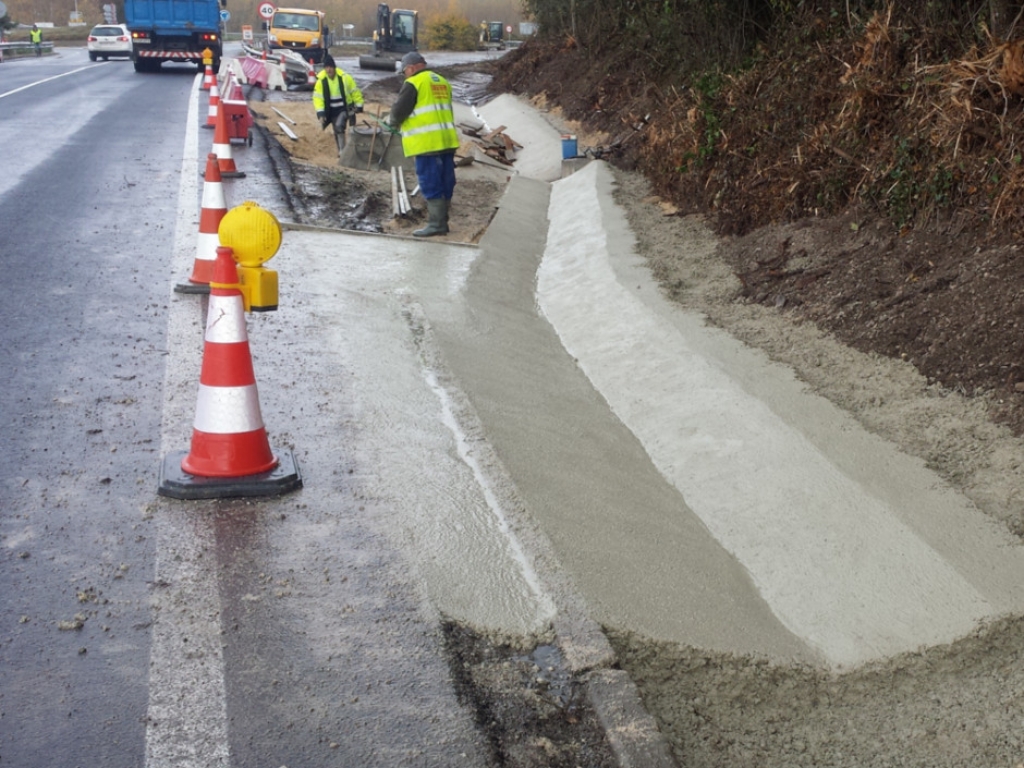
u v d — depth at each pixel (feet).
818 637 12.76
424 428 17.02
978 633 12.25
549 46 87.20
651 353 22.04
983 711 11.12
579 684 10.64
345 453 15.75
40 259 26.20
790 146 31.73
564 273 30.09
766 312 23.95
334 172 44.68
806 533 14.69
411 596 11.91
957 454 16.19
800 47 36.42
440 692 10.29
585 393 21.12
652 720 10.00
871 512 14.64
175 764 9.06
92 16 359.05
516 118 73.00
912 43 28.45
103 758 9.07
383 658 10.75
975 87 23.94
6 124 53.98
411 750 9.43
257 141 51.90
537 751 9.59
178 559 12.44
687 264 28.81
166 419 16.75
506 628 11.48
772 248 27.55
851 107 28.40
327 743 9.43
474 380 19.80
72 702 9.77
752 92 36.83
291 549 12.82
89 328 21.03
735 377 19.65
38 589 11.61
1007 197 21.13
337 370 19.22
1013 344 18.11
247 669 10.42
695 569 13.94
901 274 22.52
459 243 32.32
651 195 39.99
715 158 35.68
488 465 15.78
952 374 18.42
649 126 48.26
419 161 32.78
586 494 15.67
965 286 20.34
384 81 102.06
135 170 40.50
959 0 28.25
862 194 26.18
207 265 24.11
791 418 17.69
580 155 50.72
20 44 162.81
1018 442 15.97
